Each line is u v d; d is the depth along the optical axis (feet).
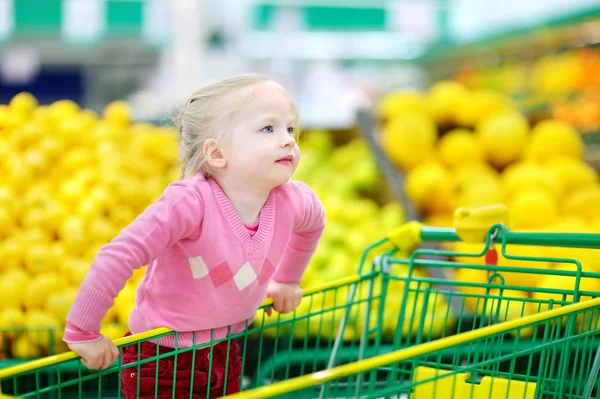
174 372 5.33
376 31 26.14
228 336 5.61
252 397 3.80
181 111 5.68
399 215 12.62
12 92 34.71
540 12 21.86
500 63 21.63
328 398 6.60
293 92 28.84
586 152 15.07
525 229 11.62
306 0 25.71
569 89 18.31
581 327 5.28
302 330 8.99
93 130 12.55
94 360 4.87
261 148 5.21
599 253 8.86
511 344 8.55
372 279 6.56
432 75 25.73
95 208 10.21
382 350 8.61
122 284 4.85
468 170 13.05
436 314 9.22
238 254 5.26
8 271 9.37
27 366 4.71
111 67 32.37
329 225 12.00
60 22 24.36
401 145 13.42
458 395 5.76
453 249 11.08
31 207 10.34
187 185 5.19
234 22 26.02
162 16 24.18
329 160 14.94
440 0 26.21
